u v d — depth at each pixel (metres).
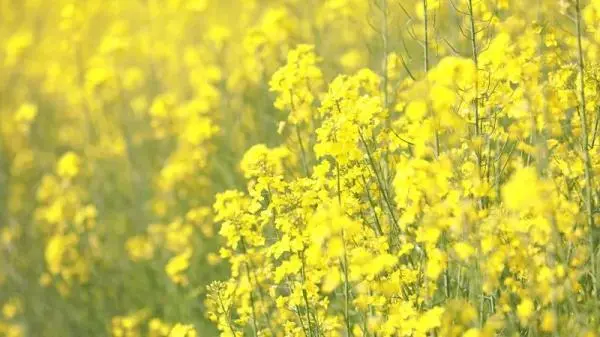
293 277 5.32
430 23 6.66
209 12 12.89
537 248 4.24
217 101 9.18
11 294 9.99
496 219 4.09
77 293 9.06
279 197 4.91
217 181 8.83
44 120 13.69
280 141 7.86
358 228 4.12
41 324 9.20
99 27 16.42
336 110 4.94
